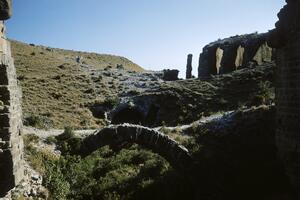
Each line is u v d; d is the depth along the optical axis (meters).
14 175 9.68
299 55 12.68
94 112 47.09
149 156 23.36
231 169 17.31
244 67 53.31
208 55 59.47
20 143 10.79
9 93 9.60
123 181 19.98
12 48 81.06
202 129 24.67
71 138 24.55
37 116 36.19
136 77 69.56
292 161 13.19
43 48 109.00
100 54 133.50
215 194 16.14
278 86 14.78
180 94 48.12
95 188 19.38
